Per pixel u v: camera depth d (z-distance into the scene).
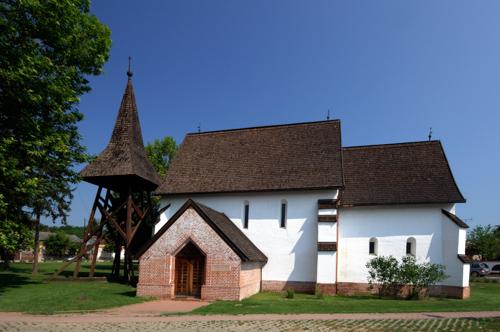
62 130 23.14
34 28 20.45
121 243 33.47
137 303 20.64
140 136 33.81
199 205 25.36
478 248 69.19
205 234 22.53
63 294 23.00
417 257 26.88
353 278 27.75
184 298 22.16
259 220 29.56
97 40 24.41
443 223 26.72
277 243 28.75
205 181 32.03
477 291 30.66
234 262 21.88
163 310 18.47
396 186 28.83
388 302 22.25
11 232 19.97
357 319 15.92
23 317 16.42
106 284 28.58
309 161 30.33
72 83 23.92
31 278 32.41
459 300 24.02
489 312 18.17
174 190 31.92
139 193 35.00
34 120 20.83
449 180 27.89
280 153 31.98
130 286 27.59
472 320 15.62
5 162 18.47
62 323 14.91
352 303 21.48
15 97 19.09
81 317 16.41
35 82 20.03
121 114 33.12
